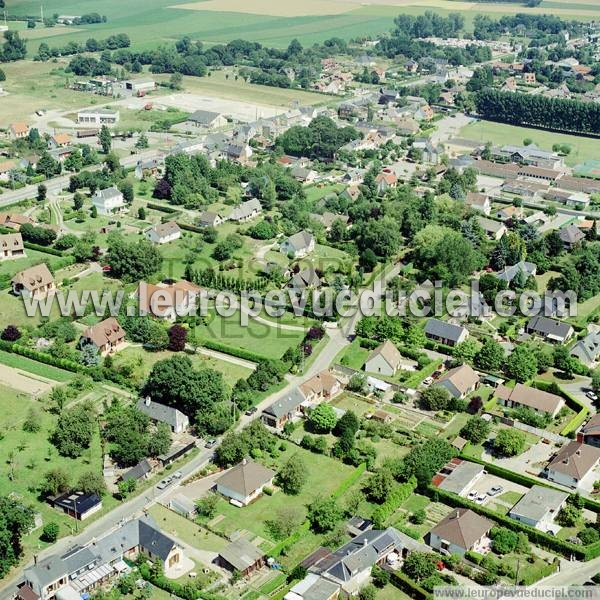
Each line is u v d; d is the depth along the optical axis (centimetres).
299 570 16312
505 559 17162
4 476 19225
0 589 16062
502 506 18962
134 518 18175
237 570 16462
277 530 17850
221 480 19075
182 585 16138
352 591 16150
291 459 19412
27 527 17250
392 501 18588
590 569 17025
